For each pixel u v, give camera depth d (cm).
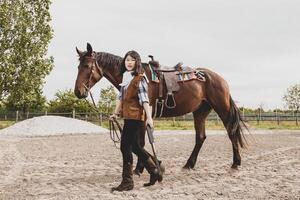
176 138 1872
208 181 666
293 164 883
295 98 6262
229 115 802
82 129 2628
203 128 812
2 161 969
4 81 3444
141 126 576
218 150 1230
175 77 734
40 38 3675
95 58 707
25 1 3684
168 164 893
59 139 1886
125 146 577
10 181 683
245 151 1184
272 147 1326
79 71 702
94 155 1109
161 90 714
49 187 620
